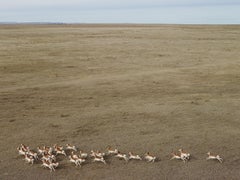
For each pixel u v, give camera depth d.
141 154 22.34
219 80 42.06
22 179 19.34
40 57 54.47
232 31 98.75
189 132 25.84
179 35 87.31
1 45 65.38
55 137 24.97
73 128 26.59
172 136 25.09
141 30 102.31
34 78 42.34
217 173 20.08
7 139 24.53
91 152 22.30
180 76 43.84
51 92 36.22
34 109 30.81
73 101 33.28
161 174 19.91
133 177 19.61
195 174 19.94
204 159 21.73
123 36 83.19
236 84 40.22
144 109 30.92
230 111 30.44
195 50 63.59
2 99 33.38
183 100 33.78
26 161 21.34
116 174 19.98
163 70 47.28
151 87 38.62
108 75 44.34
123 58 55.00
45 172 20.19
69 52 59.19
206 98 34.53
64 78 42.66
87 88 37.91
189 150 22.89
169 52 60.97
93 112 30.11
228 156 22.09
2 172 20.03
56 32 94.00
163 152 22.62
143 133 25.66
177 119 28.48
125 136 25.11
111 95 35.41
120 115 29.36
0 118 28.50
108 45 67.19
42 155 22.09
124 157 21.67
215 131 26.05
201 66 50.16
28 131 26.00
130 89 37.69
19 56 54.72
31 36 83.06
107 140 24.45
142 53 59.47
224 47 67.56
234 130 26.25
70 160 21.48
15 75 43.47
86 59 53.62
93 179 19.44
